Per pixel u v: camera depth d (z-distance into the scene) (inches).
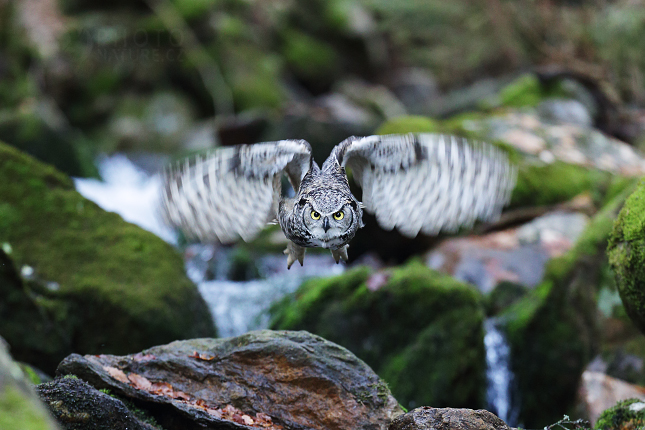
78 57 887.7
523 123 577.0
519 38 900.0
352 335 339.9
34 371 275.6
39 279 327.0
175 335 337.1
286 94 1004.6
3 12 847.1
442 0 1141.1
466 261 417.4
